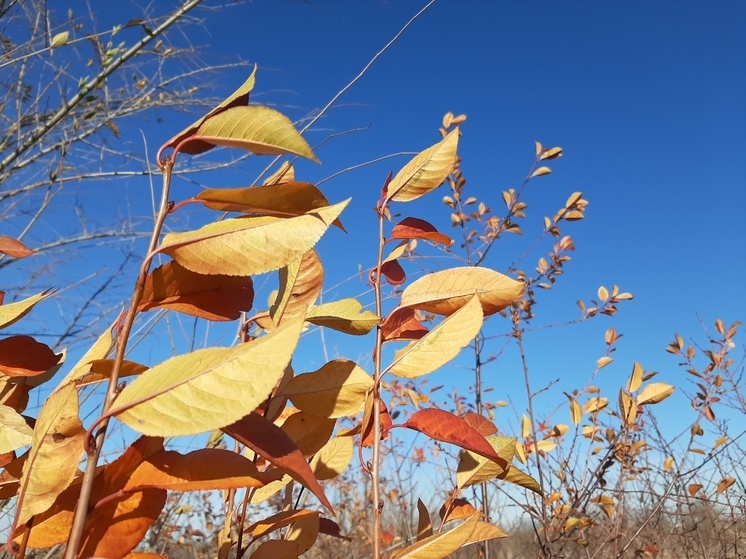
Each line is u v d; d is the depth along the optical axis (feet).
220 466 0.81
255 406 0.69
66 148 4.08
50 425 0.78
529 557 3.98
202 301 0.96
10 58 4.34
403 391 4.51
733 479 3.61
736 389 4.01
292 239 0.84
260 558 1.13
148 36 4.00
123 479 0.80
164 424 0.71
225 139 0.85
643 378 3.35
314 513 1.20
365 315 1.25
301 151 0.84
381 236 1.33
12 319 1.17
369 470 1.15
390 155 2.43
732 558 3.75
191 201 0.85
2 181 4.02
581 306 4.36
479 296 1.20
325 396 1.19
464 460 1.37
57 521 0.81
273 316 1.18
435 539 1.01
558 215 4.54
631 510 4.22
